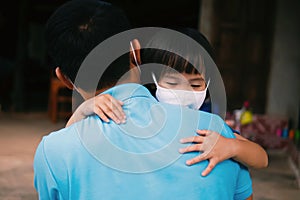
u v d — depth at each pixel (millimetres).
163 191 1019
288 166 5555
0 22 11258
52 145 1076
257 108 6586
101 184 1028
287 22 6402
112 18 1110
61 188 1051
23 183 4453
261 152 1175
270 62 6496
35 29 12195
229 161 1103
